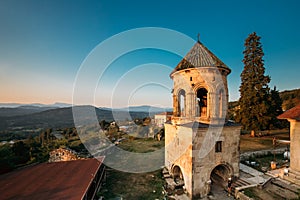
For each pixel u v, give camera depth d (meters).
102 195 12.93
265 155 20.53
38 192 9.78
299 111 13.90
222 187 13.80
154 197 12.62
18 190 10.05
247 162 17.72
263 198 11.28
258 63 29.98
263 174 14.82
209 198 12.14
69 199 9.04
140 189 13.88
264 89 29.11
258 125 28.31
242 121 29.94
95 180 12.83
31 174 12.66
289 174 13.70
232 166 13.34
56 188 10.29
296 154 13.72
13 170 14.23
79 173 12.79
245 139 28.58
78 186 10.57
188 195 12.38
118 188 14.10
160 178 15.72
